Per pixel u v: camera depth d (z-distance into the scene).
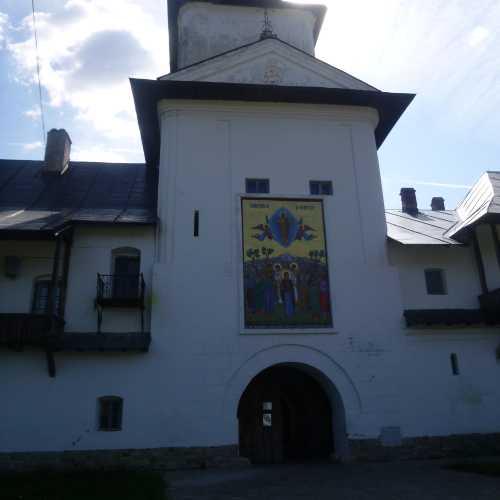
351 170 19.81
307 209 18.92
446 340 18.16
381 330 17.83
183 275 17.45
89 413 15.81
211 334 16.91
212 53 23.47
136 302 16.88
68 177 22.23
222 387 16.42
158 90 19.56
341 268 18.34
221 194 18.72
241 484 12.64
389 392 17.22
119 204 19.80
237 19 24.34
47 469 15.12
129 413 15.90
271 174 19.31
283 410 20.66
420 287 19.03
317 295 17.88
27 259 17.47
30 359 16.20
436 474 13.52
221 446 15.88
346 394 17.00
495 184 20.97
